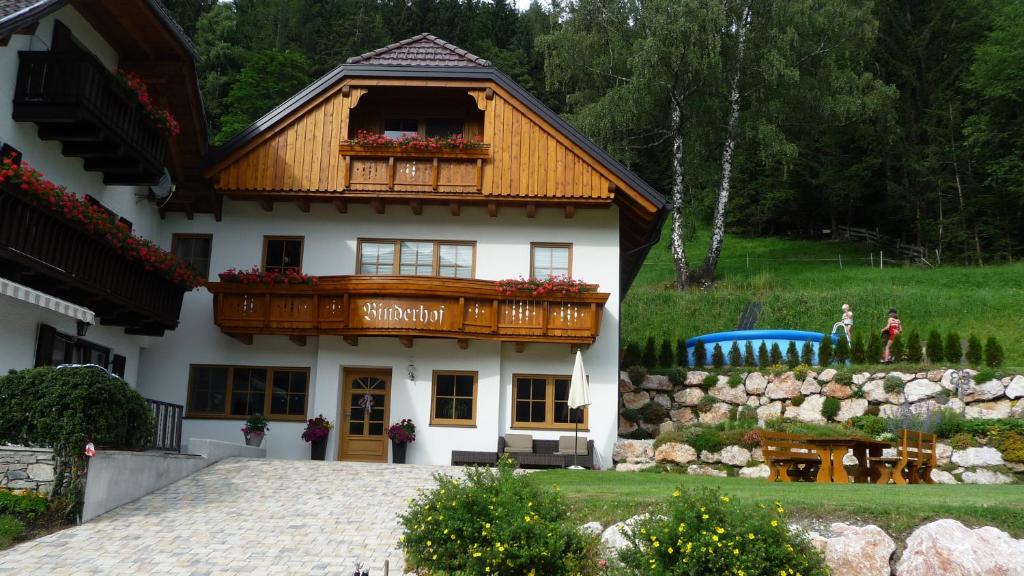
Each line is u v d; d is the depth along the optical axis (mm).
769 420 21016
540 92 61406
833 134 50094
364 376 22656
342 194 22484
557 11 39000
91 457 12852
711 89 37500
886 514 10859
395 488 15445
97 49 18688
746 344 24938
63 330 17688
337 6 73125
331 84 22859
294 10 72188
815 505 11094
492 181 22406
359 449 22328
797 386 22922
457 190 22406
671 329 35000
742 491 12727
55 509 12453
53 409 12602
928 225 47500
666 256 52125
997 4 51188
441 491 11055
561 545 10078
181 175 22047
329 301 21906
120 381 13742
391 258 23172
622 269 28703
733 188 56375
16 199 13992
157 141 19328
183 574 10430
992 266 43031
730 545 9102
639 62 35156
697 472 20156
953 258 47125
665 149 53500
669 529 9445
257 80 55344
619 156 37688
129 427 13805
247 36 70250
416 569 10641
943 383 21547
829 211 54750
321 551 11484
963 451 19391
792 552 9281
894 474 16172
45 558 10883
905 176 49562
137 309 18688
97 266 16812
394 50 23422
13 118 15727
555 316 21922
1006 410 20844
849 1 40062
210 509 13602
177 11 67125
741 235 57656
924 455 16547
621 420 23969
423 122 24250
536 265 23031
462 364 22391
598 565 10320
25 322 16203
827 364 24141
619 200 22891
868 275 42125
